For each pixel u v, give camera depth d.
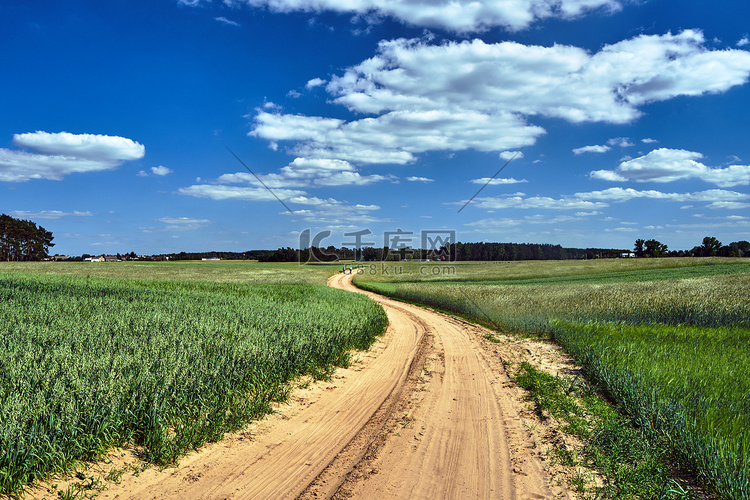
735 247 142.00
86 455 4.94
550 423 7.08
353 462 5.48
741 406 6.89
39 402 4.92
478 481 4.99
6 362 6.37
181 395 6.26
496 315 23.08
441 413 7.69
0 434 4.29
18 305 13.15
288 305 19.06
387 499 4.50
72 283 25.55
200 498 4.40
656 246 135.62
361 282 63.69
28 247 129.00
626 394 7.75
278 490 4.64
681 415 6.08
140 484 4.62
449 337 17.66
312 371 10.10
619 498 4.59
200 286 31.62
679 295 25.58
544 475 5.18
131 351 7.84
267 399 7.72
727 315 18.95
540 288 39.84
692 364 9.70
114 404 5.38
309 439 6.30
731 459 4.85
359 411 7.78
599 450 5.84
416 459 5.62
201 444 5.77
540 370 11.20
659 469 5.19
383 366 11.93
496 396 8.90
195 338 9.38
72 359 6.69
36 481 4.37
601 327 16.77
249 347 8.81
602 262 89.75
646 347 11.88
